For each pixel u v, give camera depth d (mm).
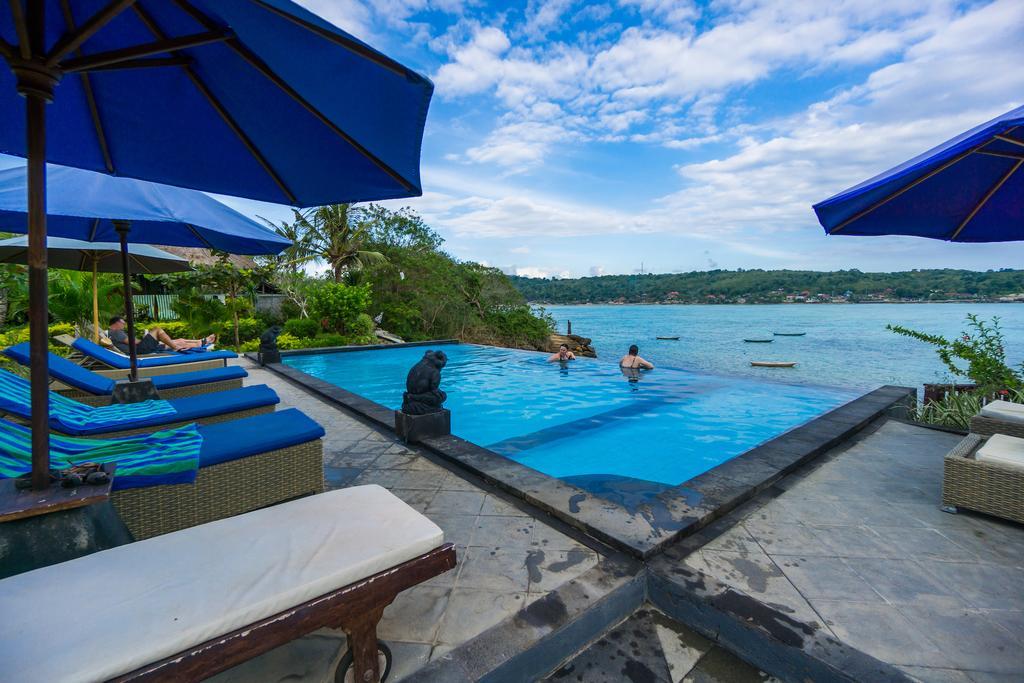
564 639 1891
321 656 1729
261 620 1260
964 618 1914
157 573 1375
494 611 1977
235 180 2562
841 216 3180
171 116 2182
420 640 1809
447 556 1624
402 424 4527
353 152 2119
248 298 18594
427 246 25047
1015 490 2633
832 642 1765
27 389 3057
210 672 1161
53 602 1241
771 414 7086
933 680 1593
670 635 2039
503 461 3736
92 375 4449
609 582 2174
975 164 2795
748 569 2271
